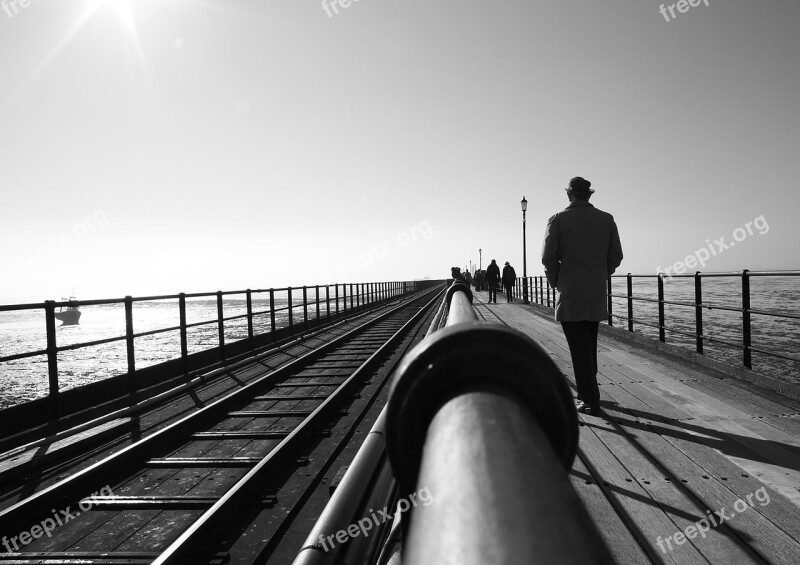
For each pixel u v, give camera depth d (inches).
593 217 169.3
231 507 134.9
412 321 689.0
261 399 277.6
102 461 166.2
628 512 99.3
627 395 192.1
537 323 502.9
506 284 1092.5
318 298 708.0
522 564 13.5
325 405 231.1
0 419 195.5
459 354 33.9
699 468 120.0
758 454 127.7
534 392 33.8
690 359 266.5
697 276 263.1
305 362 390.6
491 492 19.0
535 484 19.2
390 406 35.2
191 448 196.9
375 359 368.5
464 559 15.0
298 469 171.3
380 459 68.3
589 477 117.1
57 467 183.9
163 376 311.7
